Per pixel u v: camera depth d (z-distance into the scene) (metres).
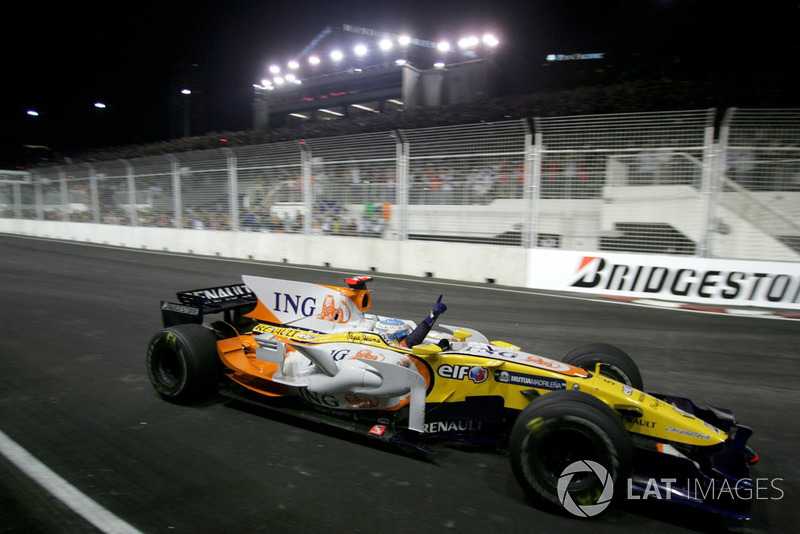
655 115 9.49
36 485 2.98
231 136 20.31
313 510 2.83
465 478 3.26
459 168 11.44
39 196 23.67
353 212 13.00
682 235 9.52
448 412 3.55
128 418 3.99
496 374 3.42
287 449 3.57
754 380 5.34
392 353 3.72
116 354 5.67
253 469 3.27
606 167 10.00
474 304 8.79
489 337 6.71
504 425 3.54
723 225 9.30
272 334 4.43
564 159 10.32
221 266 13.23
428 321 3.75
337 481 3.16
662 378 5.36
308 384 3.85
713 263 9.14
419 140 11.80
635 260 9.68
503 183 10.99
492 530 2.71
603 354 3.92
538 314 8.12
